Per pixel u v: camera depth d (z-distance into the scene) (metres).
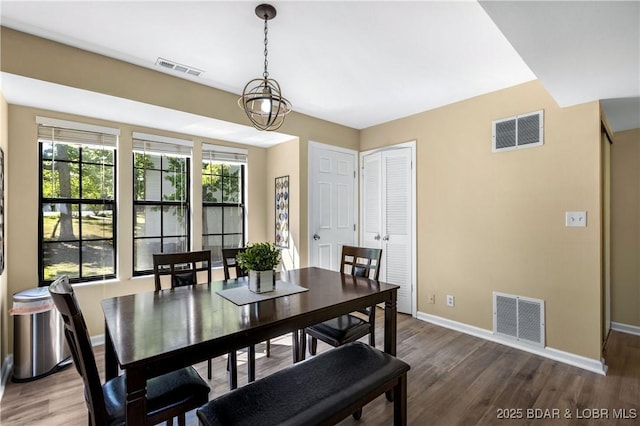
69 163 2.91
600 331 2.50
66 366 2.53
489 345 2.98
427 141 3.65
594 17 1.49
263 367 2.56
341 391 1.43
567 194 2.65
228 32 2.08
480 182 3.18
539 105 2.81
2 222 2.28
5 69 2.00
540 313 2.79
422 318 3.67
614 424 1.88
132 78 2.51
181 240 3.59
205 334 1.41
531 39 1.68
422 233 3.69
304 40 2.18
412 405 2.07
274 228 4.21
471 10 1.86
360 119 3.99
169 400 1.42
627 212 3.39
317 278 2.54
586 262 2.56
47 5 1.79
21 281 2.62
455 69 2.62
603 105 2.64
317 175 3.96
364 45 2.25
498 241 3.05
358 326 2.31
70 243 2.91
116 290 3.07
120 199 3.11
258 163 4.28
